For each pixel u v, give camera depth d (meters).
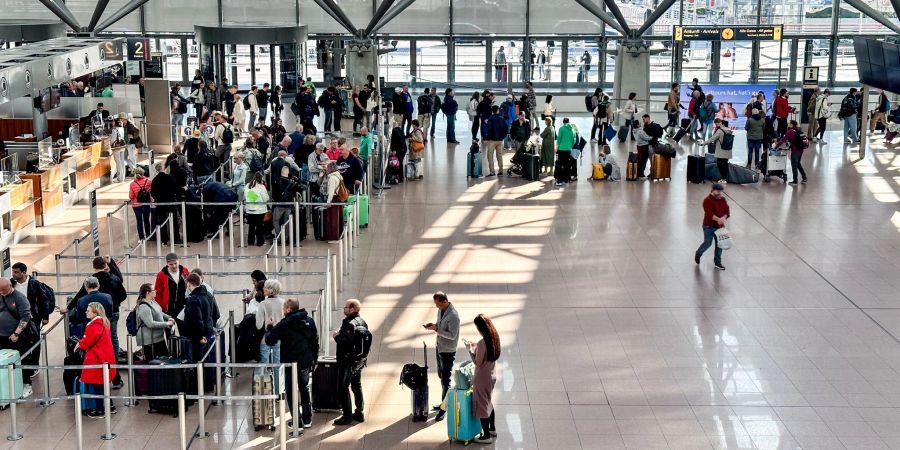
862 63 28.52
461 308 16.64
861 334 15.57
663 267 18.91
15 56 22.53
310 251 19.83
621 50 36.19
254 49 37.88
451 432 11.88
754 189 25.39
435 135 33.56
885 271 18.77
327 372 12.73
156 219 20.25
